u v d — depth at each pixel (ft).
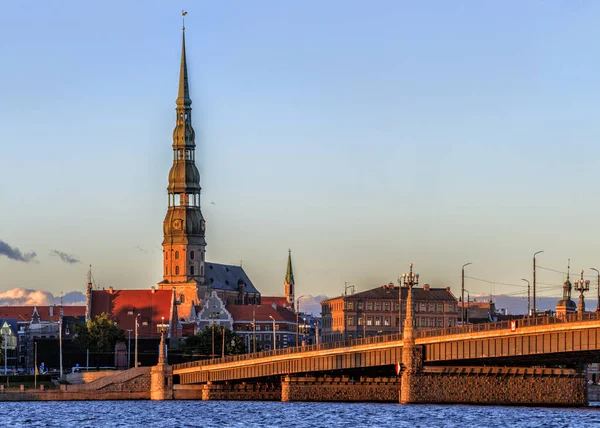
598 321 645.92
